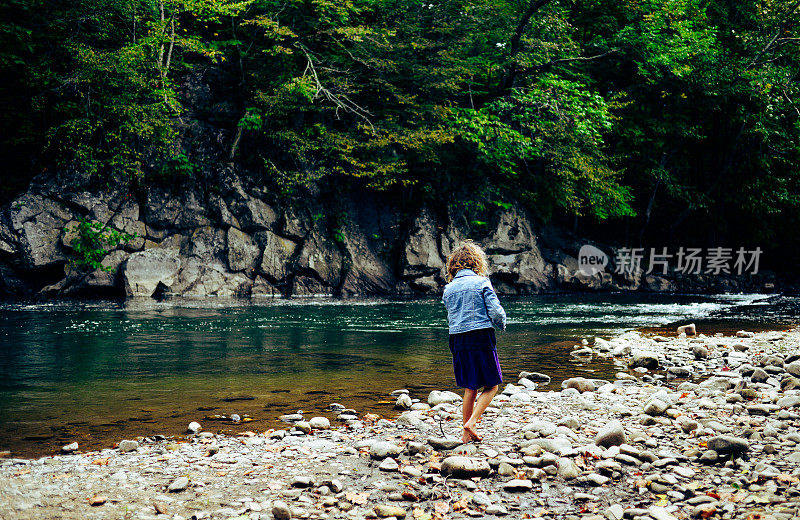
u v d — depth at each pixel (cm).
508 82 2359
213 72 2272
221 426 489
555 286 2305
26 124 2008
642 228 2625
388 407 559
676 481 344
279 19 2233
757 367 704
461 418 507
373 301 1870
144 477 357
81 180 1914
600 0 2483
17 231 1778
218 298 1886
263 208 2120
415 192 2378
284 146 2220
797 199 2570
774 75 2319
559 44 2281
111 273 1841
